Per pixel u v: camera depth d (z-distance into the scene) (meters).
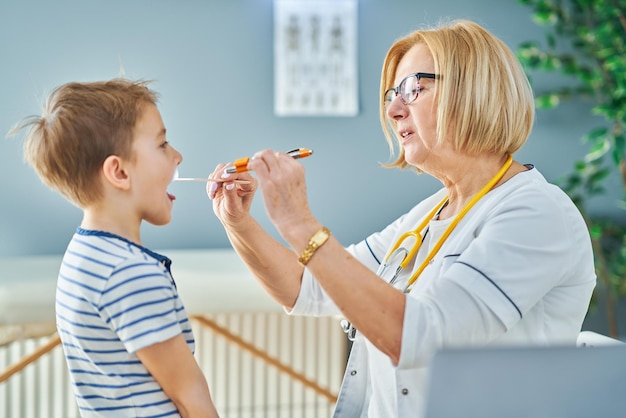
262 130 3.21
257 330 2.94
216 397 2.94
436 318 1.12
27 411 2.84
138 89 1.23
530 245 1.18
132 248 1.15
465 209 1.33
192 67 3.15
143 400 1.13
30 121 1.19
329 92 3.23
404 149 1.47
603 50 3.11
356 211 3.29
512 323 1.16
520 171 1.36
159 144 1.22
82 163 1.16
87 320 1.11
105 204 1.18
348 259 1.14
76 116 1.16
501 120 1.30
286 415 3.00
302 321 2.96
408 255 1.40
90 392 1.16
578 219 1.27
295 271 1.52
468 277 1.16
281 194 1.14
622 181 3.41
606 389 0.75
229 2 3.15
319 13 3.21
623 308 3.41
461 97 1.29
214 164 3.19
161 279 1.12
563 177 3.20
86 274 1.12
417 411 1.25
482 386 0.74
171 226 3.16
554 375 0.75
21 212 3.07
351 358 1.43
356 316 1.13
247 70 3.19
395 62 1.45
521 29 3.33
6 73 3.03
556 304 1.25
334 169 3.26
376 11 3.24
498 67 1.30
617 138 3.01
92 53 3.08
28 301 2.24
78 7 3.06
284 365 2.68
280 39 3.19
